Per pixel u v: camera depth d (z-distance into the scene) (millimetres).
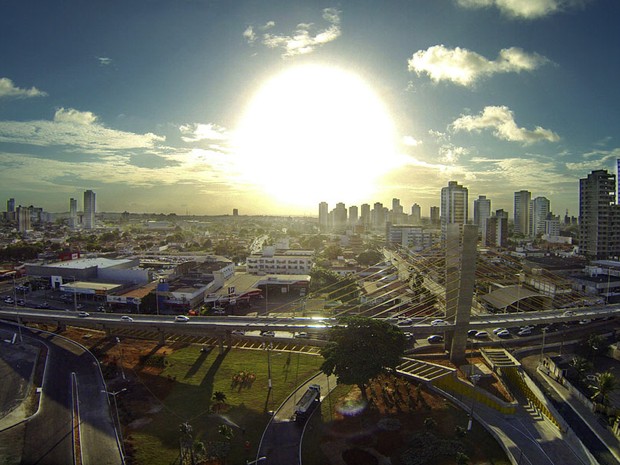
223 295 147500
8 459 58281
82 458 59250
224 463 59469
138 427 67750
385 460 60781
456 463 59469
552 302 140250
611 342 109375
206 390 81250
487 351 97062
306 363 95000
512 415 73562
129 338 111938
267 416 72062
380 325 78750
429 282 158875
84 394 78375
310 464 59656
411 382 84188
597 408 74312
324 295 163875
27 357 95375
